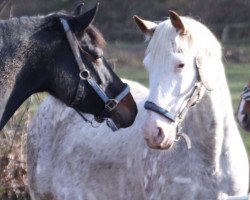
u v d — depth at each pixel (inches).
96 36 415.5
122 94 418.0
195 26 381.1
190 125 394.6
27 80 413.1
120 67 1520.7
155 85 372.2
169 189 394.6
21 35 410.9
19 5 2054.6
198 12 2015.3
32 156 492.4
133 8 2102.6
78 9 423.2
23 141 578.6
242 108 429.4
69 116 475.5
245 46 1736.0
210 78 381.7
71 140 465.4
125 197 427.2
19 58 408.8
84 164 450.3
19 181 568.4
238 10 1980.8
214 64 384.5
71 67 414.0
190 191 391.5
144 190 409.1
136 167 417.7
